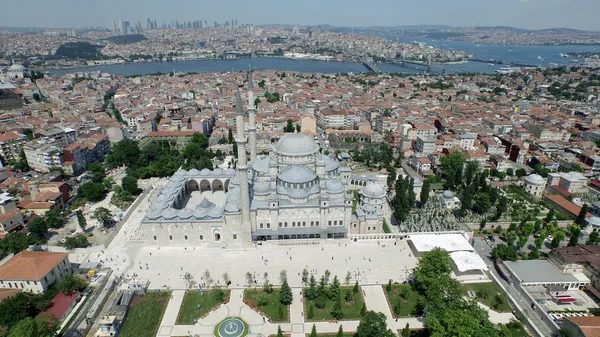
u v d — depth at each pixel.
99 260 145.75
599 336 100.19
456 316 100.75
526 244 162.25
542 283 130.88
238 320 115.69
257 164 188.75
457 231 164.00
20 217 166.50
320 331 111.75
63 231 167.75
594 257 137.25
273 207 154.75
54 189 189.00
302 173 165.88
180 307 121.50
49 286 123.25
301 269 140.88
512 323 115.50
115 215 183.00
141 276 136.50
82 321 115.56
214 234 155.50
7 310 106.88
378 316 103.88
